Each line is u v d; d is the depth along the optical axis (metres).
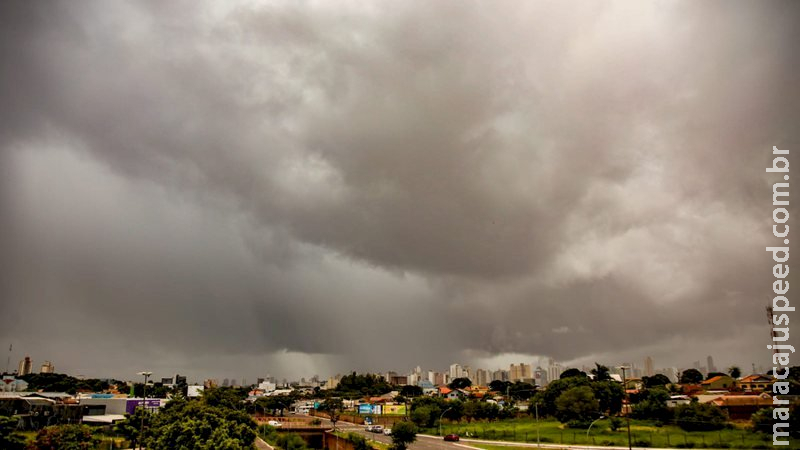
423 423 144.12
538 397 158.00
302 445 107.06
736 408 117.50
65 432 64.44
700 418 111.31
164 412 84.75
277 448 102.94
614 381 153.88
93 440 68.19
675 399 141.00
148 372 67.06
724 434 99.38
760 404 116.50
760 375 169.12
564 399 128.12
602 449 89.38
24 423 100.31
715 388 173.62
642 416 128.62
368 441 102.50
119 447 86.56
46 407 105.56
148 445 61.97
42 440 63.00
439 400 163.50
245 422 72.25
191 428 56.97
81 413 113.12
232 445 56.06
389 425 148.50
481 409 152.50
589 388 132.38
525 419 150.88
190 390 192.62
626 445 93.94
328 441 124.94
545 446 96.12
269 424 132.50
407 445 98.44
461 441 108.75
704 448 86.94
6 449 54.81
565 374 194.38
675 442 92.38
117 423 85.75
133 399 125.44
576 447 93.06
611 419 119.00
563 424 128.62
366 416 172.38
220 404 131.62
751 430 101.44
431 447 96.19
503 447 95.19
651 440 96.94
